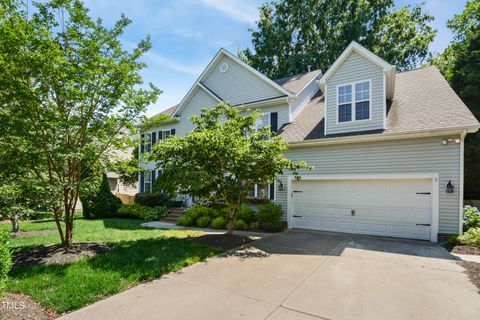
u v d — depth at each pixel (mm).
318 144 10117
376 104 9352
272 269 5371
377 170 8961
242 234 9305
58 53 5312
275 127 13375
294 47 26484
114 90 6270
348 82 10031
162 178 7574
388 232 8742
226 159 7484
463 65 15141
